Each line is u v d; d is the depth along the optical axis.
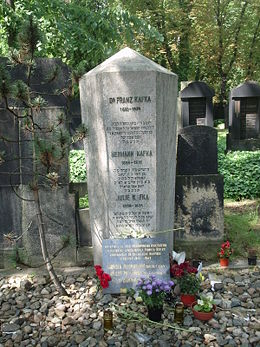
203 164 5.22
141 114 4.33
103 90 4.29
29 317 4.02
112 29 9.12
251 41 21.88
